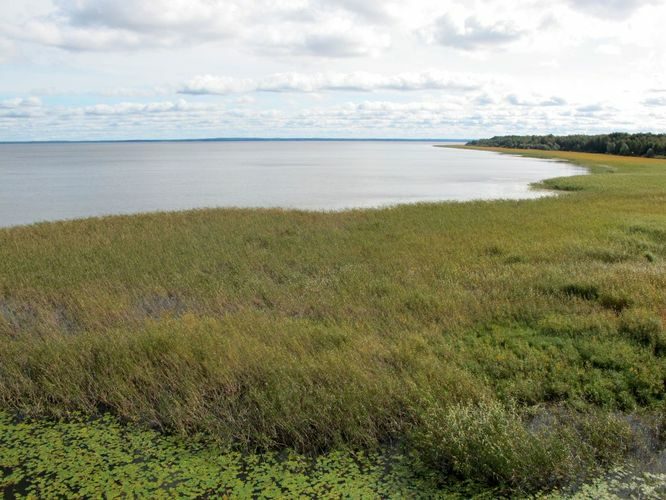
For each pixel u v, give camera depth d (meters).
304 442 5.70
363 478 5.12
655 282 9.83
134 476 5.13
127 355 7.12
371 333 8.03
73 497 4.81
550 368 7.00
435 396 6.09
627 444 5.51
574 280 10.29
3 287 11.02
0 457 5.45
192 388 6.35
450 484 5.01
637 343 7.49
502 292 9.92
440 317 8.80
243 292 10.48
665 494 4.75
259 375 6.65
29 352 7.45
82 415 6.32
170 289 10.80
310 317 9.20
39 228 18.05
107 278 11.44
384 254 13.60
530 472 4.92
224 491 4.92
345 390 6.18
